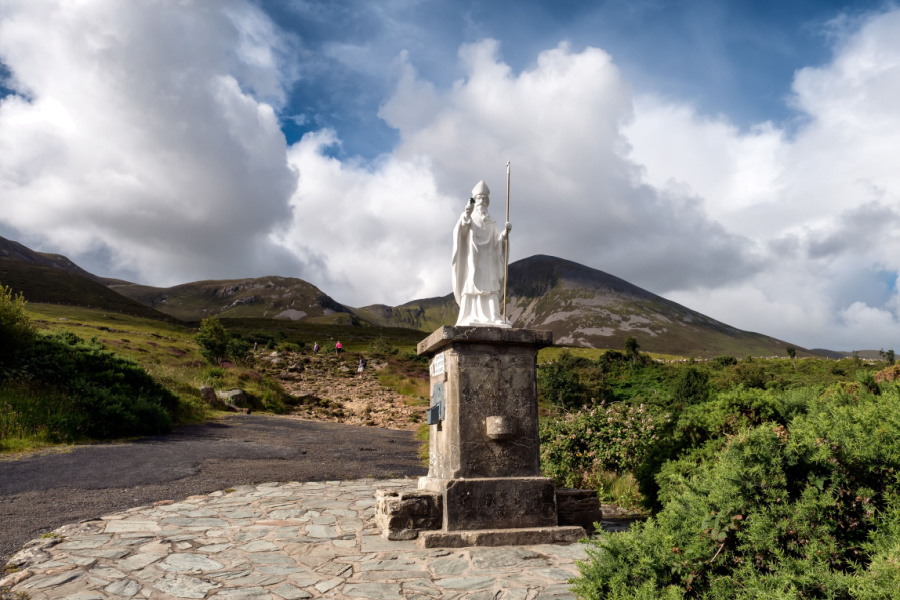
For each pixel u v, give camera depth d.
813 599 2.78
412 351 65.12
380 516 7.01
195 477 9.98
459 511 6.54
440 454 7.21
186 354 40.59
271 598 4.61
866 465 3.38
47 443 11.82
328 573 5.28
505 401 7.10
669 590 3.17
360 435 18.75
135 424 14.34
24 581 4.84
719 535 3.34
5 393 13.37
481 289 7.74
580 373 30.19
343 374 42.56
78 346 17.50
